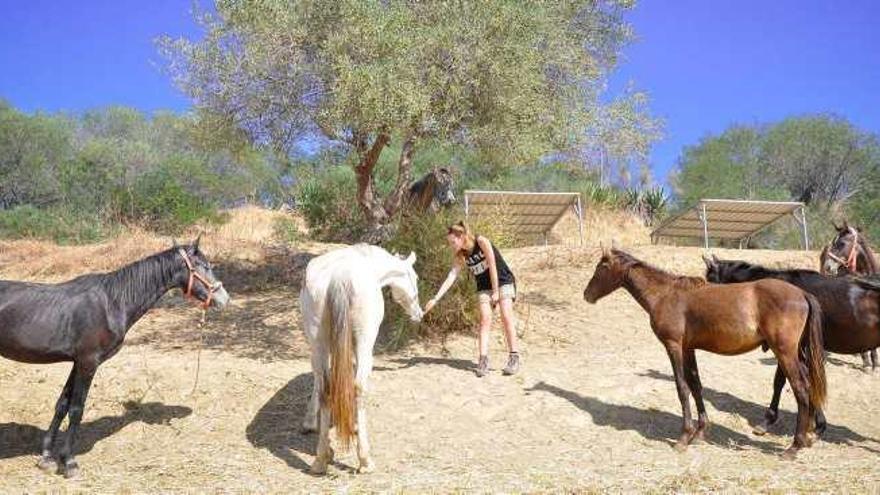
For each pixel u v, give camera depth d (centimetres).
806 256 1462
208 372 816
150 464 608
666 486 536
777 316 620
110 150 2586
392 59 915
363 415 578
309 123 1071
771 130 3538
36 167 2698
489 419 722
